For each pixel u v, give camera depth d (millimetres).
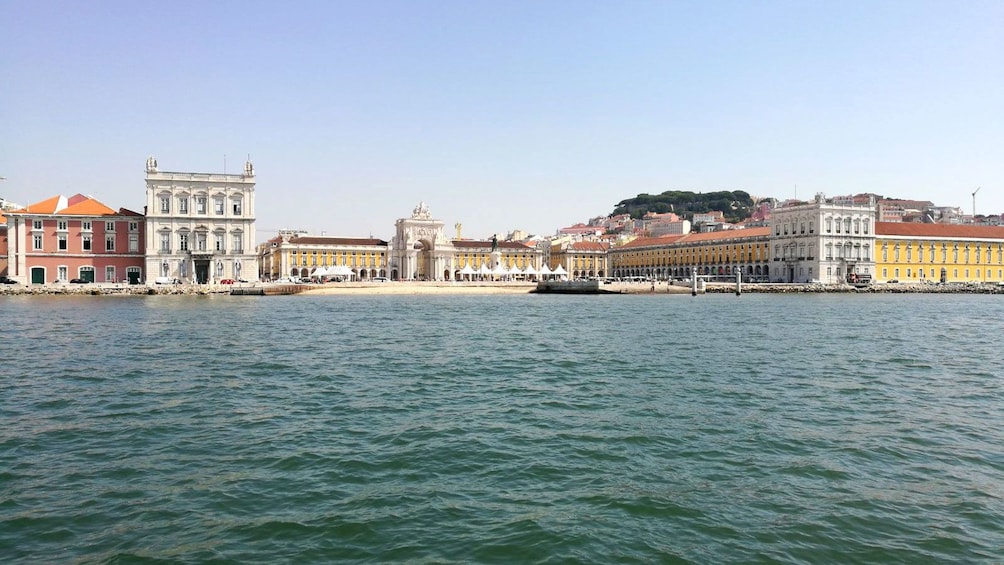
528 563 12141
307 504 14695
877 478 16375
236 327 53688
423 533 13297
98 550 12477
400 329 53219
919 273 158625
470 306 90125
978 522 13852
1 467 16953
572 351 39188
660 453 18359
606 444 19188
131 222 124750
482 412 23156
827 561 12250
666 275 194875
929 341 44000
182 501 14805
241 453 18219
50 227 119125
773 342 43500
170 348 39625
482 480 16250
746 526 13656
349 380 29266
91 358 35188
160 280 121938
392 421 21844
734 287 138375
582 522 13812
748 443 19281
